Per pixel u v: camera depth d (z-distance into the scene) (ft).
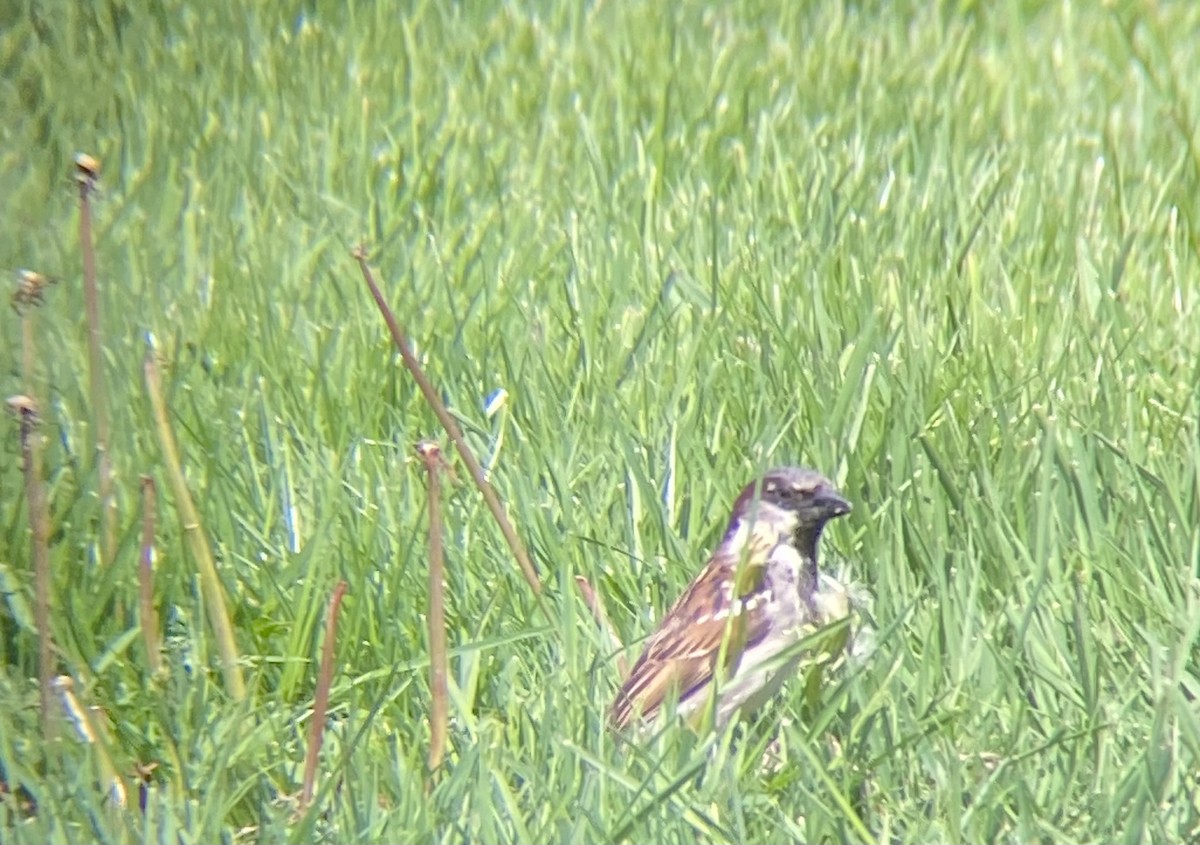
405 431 46.06
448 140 69.67
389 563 39.73
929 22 85.56
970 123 70.33
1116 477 40.73
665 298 53.16
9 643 39.32
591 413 45.62
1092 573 37.76
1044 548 36.06
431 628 32.24
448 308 53.83
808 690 35.37
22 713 35.60
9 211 64.85
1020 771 31.60
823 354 47.62
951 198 60.54
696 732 33.76
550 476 42.37
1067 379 46.26
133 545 39.29
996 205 60.70
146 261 59.11
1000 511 38.58
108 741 33.88
